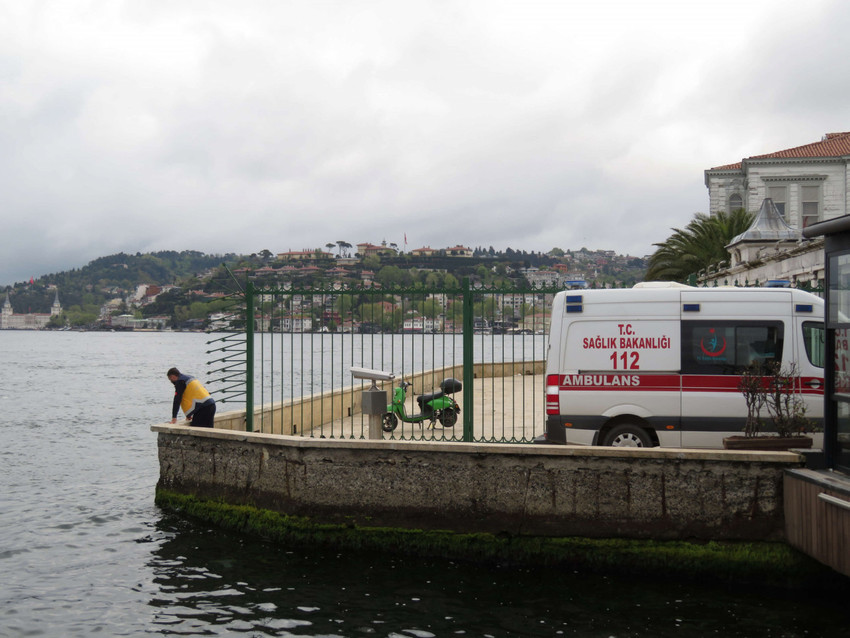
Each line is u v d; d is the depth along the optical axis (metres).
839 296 8.54
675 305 10.98
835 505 7.92
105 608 8.67
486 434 14.45
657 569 9.48
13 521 12.57
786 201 47.97
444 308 12.80
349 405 17.55
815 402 10.73
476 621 8.13
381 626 8.03
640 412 10.88
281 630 7.99
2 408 35.38
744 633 7.84
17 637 7.93
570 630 7.91
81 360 96.75
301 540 10.48
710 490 9.39
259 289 13.45
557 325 11.20
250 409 13.42
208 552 10.45
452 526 10.07
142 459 19.67
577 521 9.72
